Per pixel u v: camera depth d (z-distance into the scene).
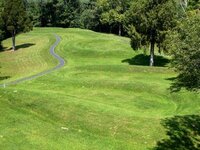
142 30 62.75
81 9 153.12
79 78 52.09
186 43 29.83
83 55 81.75
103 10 127.94
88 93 43.44
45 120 27.19
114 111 29.12
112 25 134.75
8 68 73.62
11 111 28.11
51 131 24.19
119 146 22.80
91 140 23.36
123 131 25.41
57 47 92.31
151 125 26.38
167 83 46.12
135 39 63.53
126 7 121.31
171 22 60.31
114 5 124.06
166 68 54.66
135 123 26.59
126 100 40.12
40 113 28.69
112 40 96.19
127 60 75.75
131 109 36.62
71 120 27.31
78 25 151.50
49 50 88.94
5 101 30.56
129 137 24.61
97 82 47.44
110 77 52.50
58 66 68.81
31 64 75.69
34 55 85.19
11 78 59.47
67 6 151.38
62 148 21.36
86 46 90.44
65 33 119.00
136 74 53.75
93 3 148.12
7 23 93.56
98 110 29.11
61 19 152.75
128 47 87.06
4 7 93.12
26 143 21.53
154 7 61.06
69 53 84.06
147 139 24.36
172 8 60.19
